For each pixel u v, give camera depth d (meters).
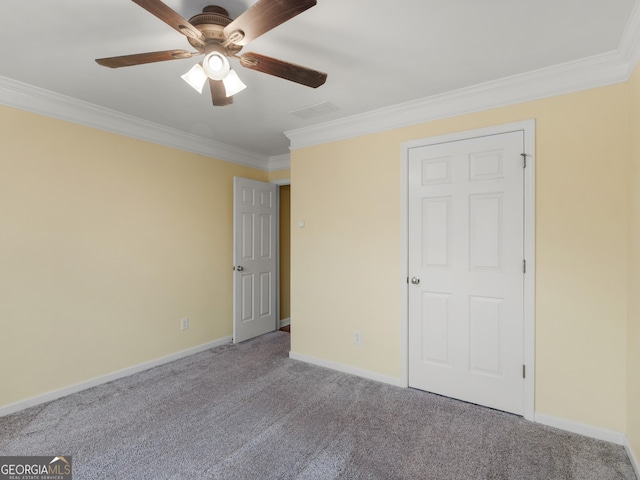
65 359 2.66
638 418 1.78
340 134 3.16
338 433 2.16
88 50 1.97
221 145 3.90
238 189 4.04
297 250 3.48
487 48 1.97
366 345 3.03
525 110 2.33
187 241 3.59
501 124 2.41
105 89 2.48
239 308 4.06
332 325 3.23
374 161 2.98
